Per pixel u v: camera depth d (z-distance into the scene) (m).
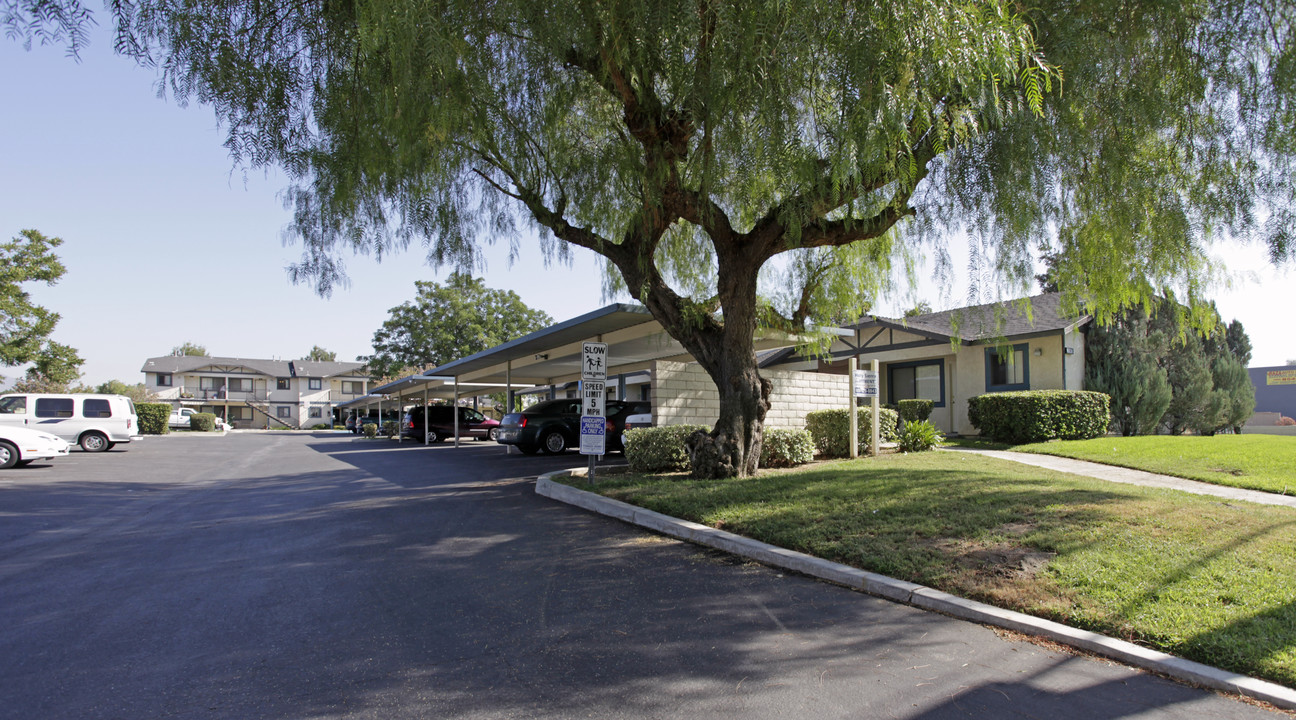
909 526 6.12
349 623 4.46
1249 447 12.32
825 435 13.06
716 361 9.82
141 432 37.06
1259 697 3.25
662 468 11.06
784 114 6.85
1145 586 4.44
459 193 9.23
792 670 3.66
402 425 29.83
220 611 4.73
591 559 6.04
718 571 5.61
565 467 14.27
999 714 3.15
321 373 72.19
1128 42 7.29
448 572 5.69
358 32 6.48
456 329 45.62
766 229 9.01
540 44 7.48
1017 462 11.23
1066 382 16.81
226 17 6.55
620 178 8.88
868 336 21.97
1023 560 5.09
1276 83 6.84
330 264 8.36
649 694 3.38
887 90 5.96
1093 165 7.81
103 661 3.85
